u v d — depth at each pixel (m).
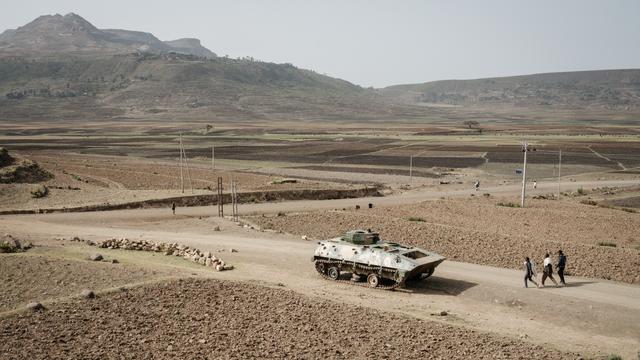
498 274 35.16
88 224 52.91
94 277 29.66
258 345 22.81
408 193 82.38
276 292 29.36
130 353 21.72
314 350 22.47
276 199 72.06
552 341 24.78
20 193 66.38
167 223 53.56
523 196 65.81
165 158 143.75
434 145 180.38
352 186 84.38
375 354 22.25
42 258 32.50
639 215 60.09
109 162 127.19
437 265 34.22
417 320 26.36
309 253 41.09
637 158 135.88
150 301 26.92
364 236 35.09
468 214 59.47
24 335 22.70
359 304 28.84
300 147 178.38
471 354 22.50
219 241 44.97
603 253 40.62
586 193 83.50
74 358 21.11
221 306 27.00
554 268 36.53
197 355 21.72
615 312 28.11
